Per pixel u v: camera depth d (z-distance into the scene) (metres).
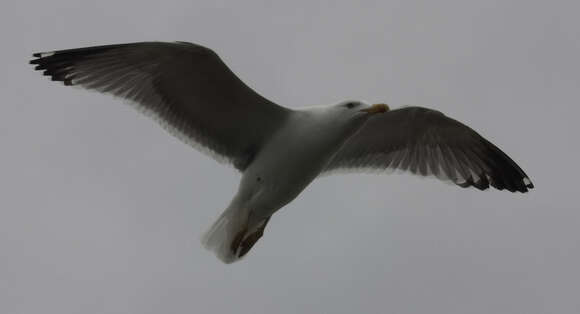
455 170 11.73
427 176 11.72
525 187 11.64
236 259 10.43
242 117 10.44
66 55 9.97
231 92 10.13
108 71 10.09
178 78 10.12
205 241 10.41
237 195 10.45
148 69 10.04
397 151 11.62
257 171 10.34
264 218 10.61
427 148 11.58
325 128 10.16
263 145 10.59
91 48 9.84
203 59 9.75
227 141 10.79
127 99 10.24
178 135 10.59
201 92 10.27
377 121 11.09
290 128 10.24
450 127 11.15
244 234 10.44
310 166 10.27
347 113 10.18
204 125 10.70
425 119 11.07
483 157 11.58
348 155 11.58
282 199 10.41
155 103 10.37
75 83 10.12
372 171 11.67
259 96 10.07
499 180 11.80
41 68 10.02
